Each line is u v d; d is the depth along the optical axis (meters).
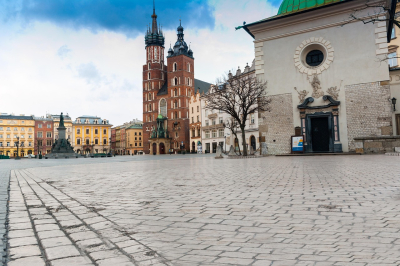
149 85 119.94
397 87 32.59
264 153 29.91
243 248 3.31
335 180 8.81
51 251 3.19
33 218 4.76
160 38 121.25
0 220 4.64
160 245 3.46
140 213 5.12
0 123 129.00
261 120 31.38
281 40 31.03
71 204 6.00
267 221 4.40
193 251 3.24
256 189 7.49
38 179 11.76
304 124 29.42
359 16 27.80
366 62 27.48
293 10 31.44
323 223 4.23
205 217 4.74
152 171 14.76
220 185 8.48
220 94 32.25
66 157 64.88
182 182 9.50
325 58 29.03
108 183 9.76
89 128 146.88
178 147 109.19
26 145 132.38
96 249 3.28
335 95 28.45
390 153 22.78
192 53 114.94
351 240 3.50
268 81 31.31
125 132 161.12
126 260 2.96
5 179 12.04
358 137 26.06
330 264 2.83
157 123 110.94
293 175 10.53
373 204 5.37
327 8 28.58
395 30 38.28
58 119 139.25
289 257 3.02
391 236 3.60
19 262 2.89
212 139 84.19
